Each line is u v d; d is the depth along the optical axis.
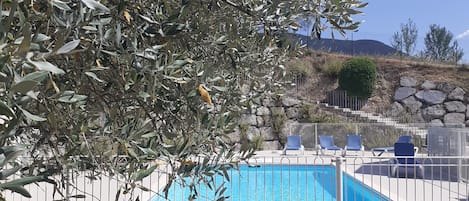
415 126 19.95
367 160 13.43
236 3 1.92
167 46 1.63
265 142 19.73
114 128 1.59
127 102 1.72
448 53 32.03
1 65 0.82
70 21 1.20
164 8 1.69
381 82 23.02
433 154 12.37
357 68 22.25
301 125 19.70
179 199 6.37
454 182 9.31
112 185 6.74
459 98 21.72
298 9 1.99
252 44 2.23
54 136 1.53
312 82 22.88
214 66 2.05
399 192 8.30
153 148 1.71
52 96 1.27
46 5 1.19
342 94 22.58
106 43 1.44
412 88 22.48
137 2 1.58
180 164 2.07
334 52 24.89
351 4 2.04
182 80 1.63
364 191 8.89
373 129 19.42
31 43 0.90
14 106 0.97
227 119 2.08
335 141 19.36
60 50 0.98
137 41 1.59
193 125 1.90
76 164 1.66
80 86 1.49
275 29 2.07
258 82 2.64
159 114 1.82
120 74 1.53
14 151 0.96
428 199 7.73
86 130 1.51
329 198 8.77
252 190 9.23
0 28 0.84
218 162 2.25
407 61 23.73
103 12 1.32
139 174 1.73
